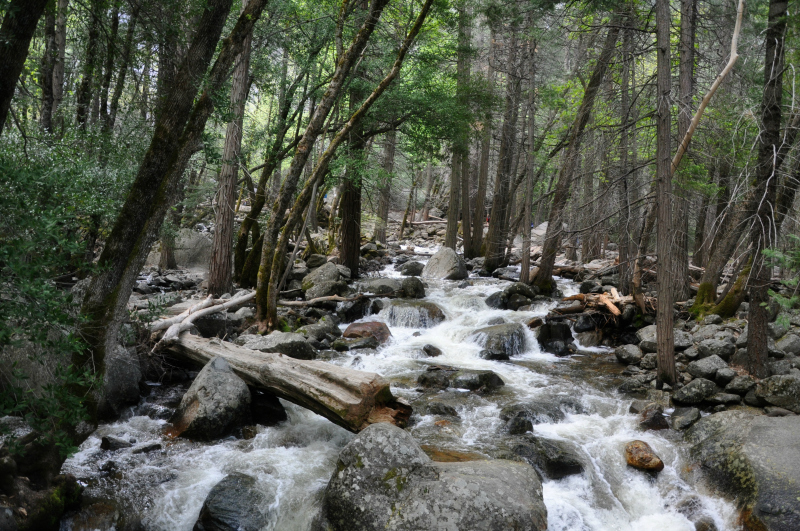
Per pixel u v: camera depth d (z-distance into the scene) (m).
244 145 15.36
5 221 3.89
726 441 6.36
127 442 6.80
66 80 11.84
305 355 9.85
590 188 13.13
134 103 10.88
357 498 4.90
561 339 12.61
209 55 6.17
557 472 6.42
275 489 5.87
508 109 20.09
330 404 6.70
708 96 8.17
